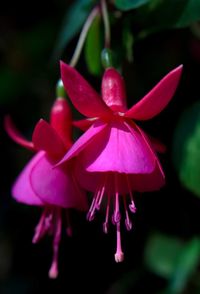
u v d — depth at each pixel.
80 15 0.33
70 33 0.33
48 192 0.26
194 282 0.37
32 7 0.46
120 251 0.24
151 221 0.38
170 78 0.23
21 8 0.46
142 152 0.24
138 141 0.24
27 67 0.45
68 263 0.43
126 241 0.40
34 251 0.45
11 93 0.45
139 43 0.38
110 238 0.41
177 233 0.38
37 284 0.44
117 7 0.28
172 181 0.36
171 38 0.38
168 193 0.37
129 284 0.40
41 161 0.26
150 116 0.24
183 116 0.30
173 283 0.35
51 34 0.45
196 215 0.37
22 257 0.45
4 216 0.45
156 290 0.40
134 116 0.24
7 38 0.47
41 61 0.45
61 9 0.45
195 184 0.29
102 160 0.24
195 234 0.36
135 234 0.39
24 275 0.45
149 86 0.38
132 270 0.40
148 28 0.29
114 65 0.27
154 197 0.38
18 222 0.45
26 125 0.45
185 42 0.38
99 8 0.30
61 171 0.26
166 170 0.36
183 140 0.30
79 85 0.23
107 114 0.24
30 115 0.45
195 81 0.37
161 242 0.38
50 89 0.44
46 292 0.44
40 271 0.45
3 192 0.46
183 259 0.35
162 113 0.36
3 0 0.46
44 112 0.44
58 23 0.45
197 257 0.35
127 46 0.30
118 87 0.26
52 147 0.26
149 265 0.38
